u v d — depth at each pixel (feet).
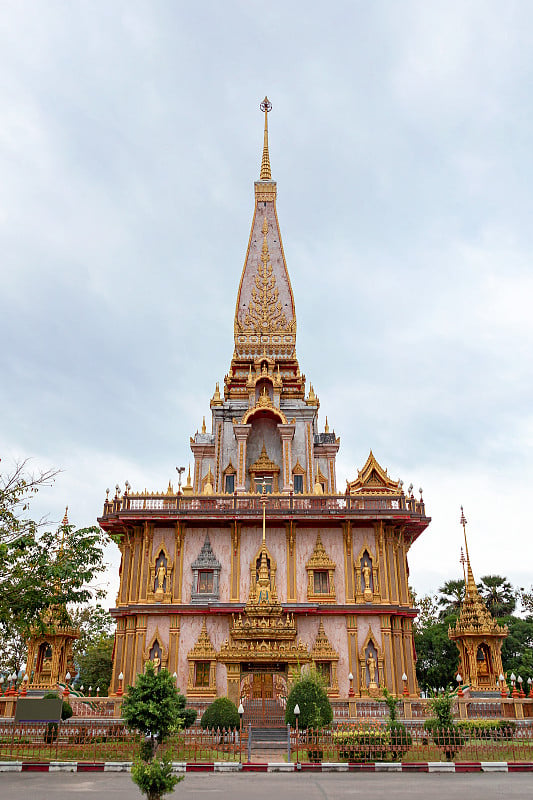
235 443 167.94
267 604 105.70
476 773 70.08
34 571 83.20
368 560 132.87
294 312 189.78
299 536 133.80
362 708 110.73
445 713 84.99
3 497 85.46
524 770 71.92
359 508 133.28
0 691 116.88
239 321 188.96
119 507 138.41
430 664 191.31
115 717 103.76
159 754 71.20
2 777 66.85
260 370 178.70
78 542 86.74
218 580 130.00
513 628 189.67
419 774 69.46
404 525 137.90
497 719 100.27
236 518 131.13
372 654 125.18
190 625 126.52
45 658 131.75
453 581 225.35
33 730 85.56
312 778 66.23
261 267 195.52
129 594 131.13
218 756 78.79
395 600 130.21
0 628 88.22
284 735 93.15
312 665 101.86
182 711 86.74
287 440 161.58
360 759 74.54
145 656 124.47
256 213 204.13
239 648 99.19
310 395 175.22
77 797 52.47
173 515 131.13
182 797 52.95
